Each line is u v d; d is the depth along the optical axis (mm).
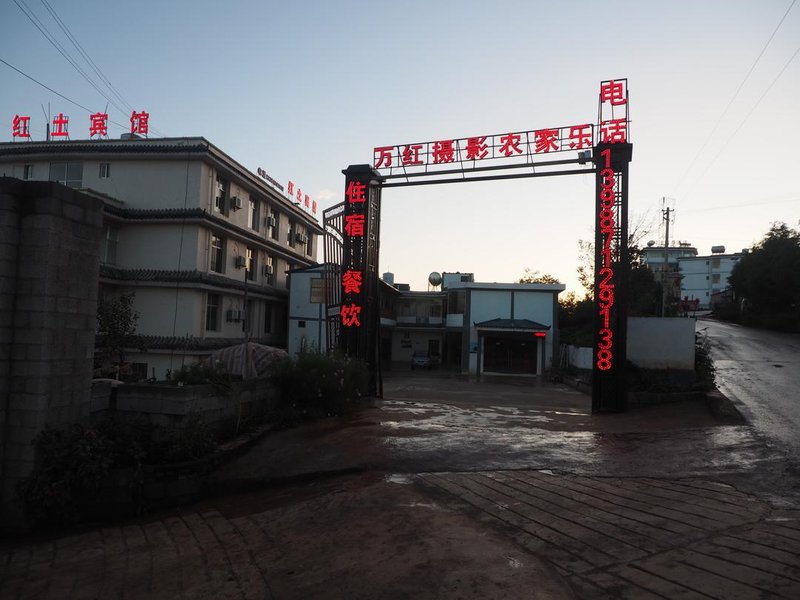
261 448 8344
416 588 3623
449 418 11141
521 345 32625
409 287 42969
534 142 13094
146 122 21766
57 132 21906
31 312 6785
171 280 19844
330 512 5523
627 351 14203
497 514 5008
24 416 6676
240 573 4422
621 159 12391
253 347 11398
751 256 42312
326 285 16172
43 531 6469
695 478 5996
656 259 64312
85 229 7520
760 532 4184
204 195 20609
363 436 8883
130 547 5438
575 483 5934
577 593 3400
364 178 14641
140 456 6977
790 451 7188
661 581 3449
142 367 19750
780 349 25359
